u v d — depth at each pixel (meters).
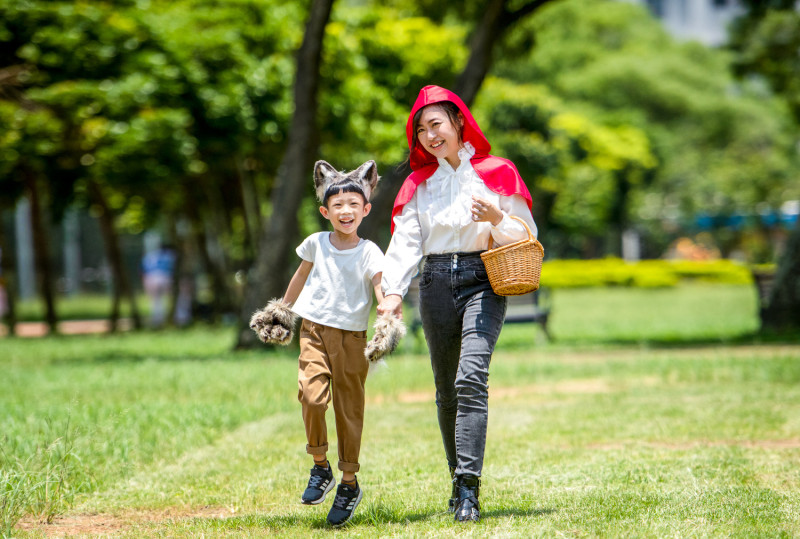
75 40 35.31
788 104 52.53
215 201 53.16
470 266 9.14
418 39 48.00
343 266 9.18
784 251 37.00
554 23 124.62
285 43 43.00
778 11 41.66
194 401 18.42
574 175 108.75
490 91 77.94
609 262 111.56
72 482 11.09
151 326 56.34
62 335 45.94
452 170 9.31
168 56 38.00
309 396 8.96
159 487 11.30
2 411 16.23
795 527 8.24
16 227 89.81
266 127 41.12
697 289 97.69
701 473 11.14
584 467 11.78
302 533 8.64
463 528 8.42
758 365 23.39
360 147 46.81
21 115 34.44
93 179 44.31
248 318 32.81
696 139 128.00
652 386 20.97
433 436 14.78
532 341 37.06
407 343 32.53
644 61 125.88
